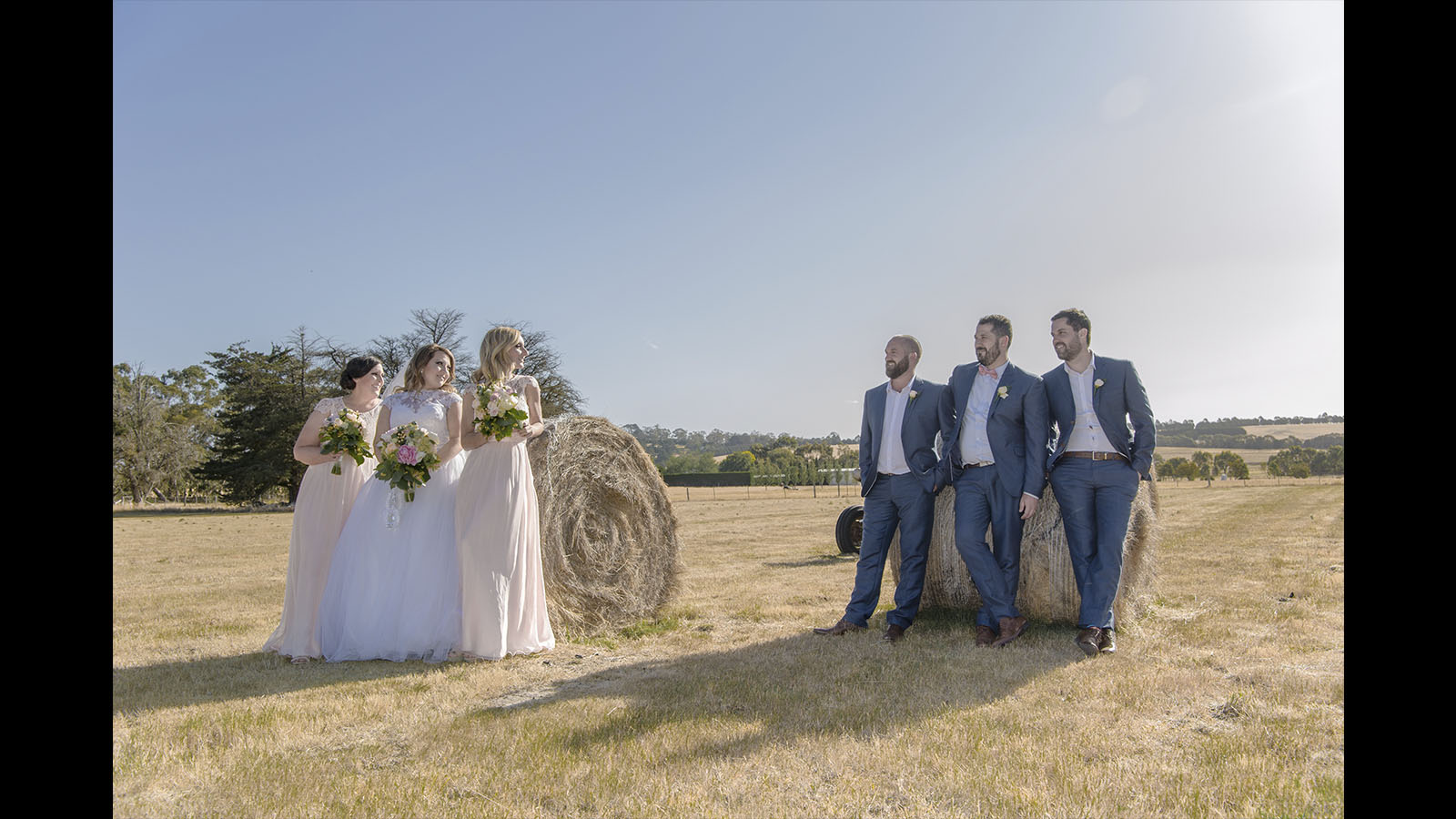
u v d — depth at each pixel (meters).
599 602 6.57
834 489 64.19
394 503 5.48
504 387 5.62
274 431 44.16
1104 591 5.29
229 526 25.14
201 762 3.36
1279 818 2.72
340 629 5.32
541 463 6.47
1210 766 3.20
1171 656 5.04
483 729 3.75
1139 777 3.11
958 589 6.30
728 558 12.07
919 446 5.89
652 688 4.46
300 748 3.57
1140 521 5.97
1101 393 5.45
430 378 5.83
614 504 6.93
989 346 5.71
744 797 2.98
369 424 5.82
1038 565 5.76
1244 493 37.84
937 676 4.60
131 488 54.00
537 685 4.64
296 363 45.41
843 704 4.07
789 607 7.30
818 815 2.83
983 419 5.70
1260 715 3.83
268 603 8.07
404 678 4.76
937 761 3.27
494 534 5.43
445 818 2.83
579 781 3.13
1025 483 5.52
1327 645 5.27
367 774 3.24
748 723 3.79
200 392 66.62
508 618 5.45
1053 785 3.04
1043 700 4.12
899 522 6.14
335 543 5.56
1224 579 8.27
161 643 5.92
